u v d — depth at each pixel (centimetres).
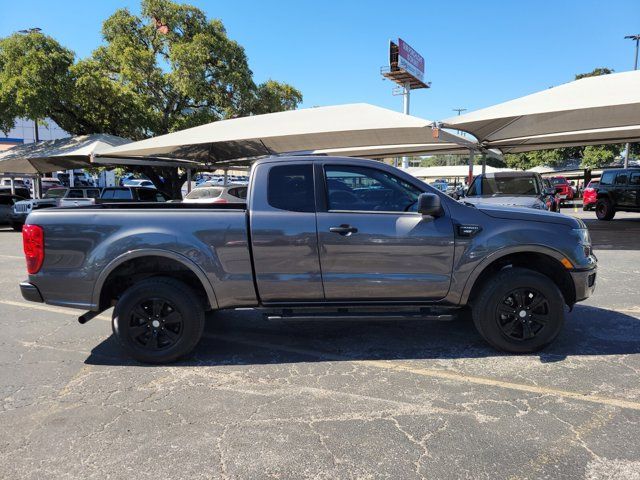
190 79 1966
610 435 305
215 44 2030
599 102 965
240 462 282
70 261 421
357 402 356
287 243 421
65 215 424
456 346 473
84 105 2020
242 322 566
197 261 419
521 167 4775
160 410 347
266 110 2300
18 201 1805
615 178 1781
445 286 429
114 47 1998
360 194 439
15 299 693
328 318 430
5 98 1841
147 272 450
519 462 278
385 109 1266
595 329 517
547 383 384
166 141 1420
